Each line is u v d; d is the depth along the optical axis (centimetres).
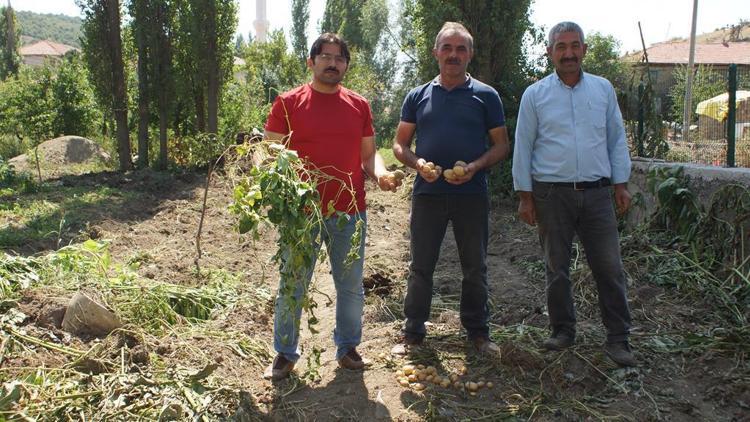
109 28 1542
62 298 495
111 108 1591
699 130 1252
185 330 502
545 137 443
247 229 377
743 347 454
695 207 667
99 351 423
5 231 794
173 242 802
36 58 7319
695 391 412
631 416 384
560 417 384
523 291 628
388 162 1697
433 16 1171
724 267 585
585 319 539
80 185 1284
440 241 462
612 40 2680
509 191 1122
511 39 1173
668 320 520
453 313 541
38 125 2117
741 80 2175
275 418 383
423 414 387
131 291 534
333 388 423
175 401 373
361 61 4050
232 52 1661
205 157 1603
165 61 1600
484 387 418
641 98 930
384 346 484
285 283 389
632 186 824
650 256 650
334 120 417
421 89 467
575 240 734
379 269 708
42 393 365
